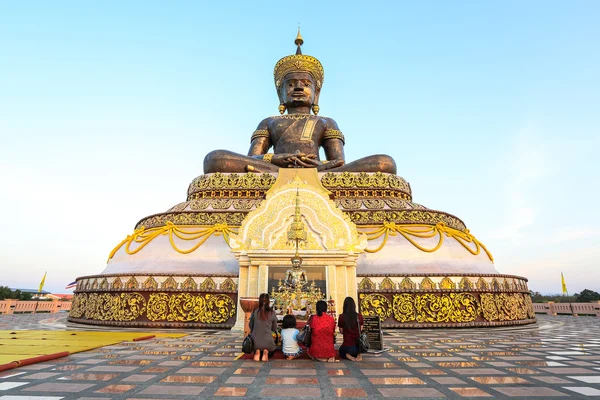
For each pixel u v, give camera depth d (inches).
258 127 804.6
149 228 564.1
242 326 428.1
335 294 423.5
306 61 844.0
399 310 460.8
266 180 613.3
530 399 160.1
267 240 444.5
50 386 174.7
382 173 636.7
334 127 792.9
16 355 250.5
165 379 190.2
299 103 836.6
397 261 503.8
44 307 989.8
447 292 468.1
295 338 253.3
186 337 367.9
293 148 729.6
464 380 192.7
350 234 446.0
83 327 467.5
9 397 156.5
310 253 434.9
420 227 540.7
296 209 412.2
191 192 646.5
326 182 619.2
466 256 536.7
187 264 501.0
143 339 346.9
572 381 191.0
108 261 581.6
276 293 386.6
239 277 445.4
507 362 242.5
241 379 191.9
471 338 371.9
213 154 657.0
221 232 527.8
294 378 195.2
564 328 496.4
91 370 210.2
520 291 526.0
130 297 465.1
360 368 222.4
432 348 302.8
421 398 161.0
